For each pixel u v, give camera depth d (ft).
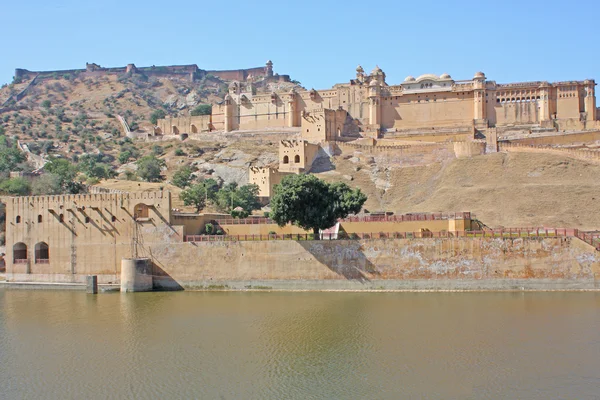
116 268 249.34
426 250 220.64
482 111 520.83
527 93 518.37
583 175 363.97
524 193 334.65
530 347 160.25
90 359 158.71
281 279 230.68
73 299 229.04
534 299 203.21
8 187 395.14
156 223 245.04
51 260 258.37
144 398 134.00
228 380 142.72
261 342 168.76
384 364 150.61
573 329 172.65
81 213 255.29
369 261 224.12
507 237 215.92
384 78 583.58
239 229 260.83
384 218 248.32
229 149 548.72
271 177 409.69
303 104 586.04
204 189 377.50
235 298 220.64
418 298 210.59
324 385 138.72
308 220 232.53
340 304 205.67
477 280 216.95
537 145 426.51
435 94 536.42
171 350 164.04
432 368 147.64
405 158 447.83
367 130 541.34
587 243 212.23
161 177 498.28
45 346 170.09
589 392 133.59
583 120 498.28
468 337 168.76
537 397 131.54
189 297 225.56
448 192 361.92
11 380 145.48
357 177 435.53
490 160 399.44
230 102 618.03
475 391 134.62
